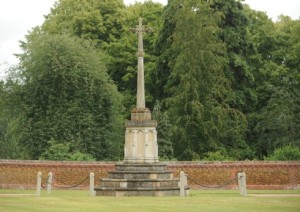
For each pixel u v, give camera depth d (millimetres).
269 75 54969
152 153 28031
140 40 28766
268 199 24562
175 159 41906
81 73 44344
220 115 46312
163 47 52406
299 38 55031
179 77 48531
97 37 57938
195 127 46625
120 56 57375
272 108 51719
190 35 47344
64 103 43781
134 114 28312
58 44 44906
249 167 37344
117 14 59062
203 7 48031
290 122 49312
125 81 57406
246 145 49250
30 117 44406
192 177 36969
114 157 45562
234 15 51688
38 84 44312
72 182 36344
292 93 51688
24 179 35812
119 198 24375
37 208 18938
